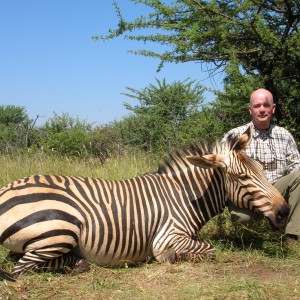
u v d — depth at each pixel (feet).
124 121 53.06
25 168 28.43
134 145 49.24
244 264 13.50
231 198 14.01
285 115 24.70
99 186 13.19
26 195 12.22
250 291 11.03
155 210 13.38
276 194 13.55
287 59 22.40
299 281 11.83
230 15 22.35
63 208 12.26
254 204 13.62
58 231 12.05
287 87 24.91
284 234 15.15
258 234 15.80
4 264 12.91
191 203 13.88
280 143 16.42
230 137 14.24
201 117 34.30
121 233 12.85
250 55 24.38
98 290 11.37
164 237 13.29
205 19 21.91
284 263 13.60
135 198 13.32
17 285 11.36
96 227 12.59
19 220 11.95
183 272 12.60
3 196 12.30
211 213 14.20
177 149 14.65
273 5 23.27
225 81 26.08
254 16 21.15
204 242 15.02
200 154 14.44
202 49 23.91
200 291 11.10
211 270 12.85
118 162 29.78
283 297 10.79
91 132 51.57
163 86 52.85
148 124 51.19
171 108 51.83
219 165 13.80
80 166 29.50
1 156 34.30
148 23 24.17
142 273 12.64
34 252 12.06
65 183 12.84
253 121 16.57
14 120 92.17
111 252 12.85
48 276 12.12
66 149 45.68
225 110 27.32
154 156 34.45
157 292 11.19
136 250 13.15
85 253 12.74
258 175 13.66
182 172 14.15
